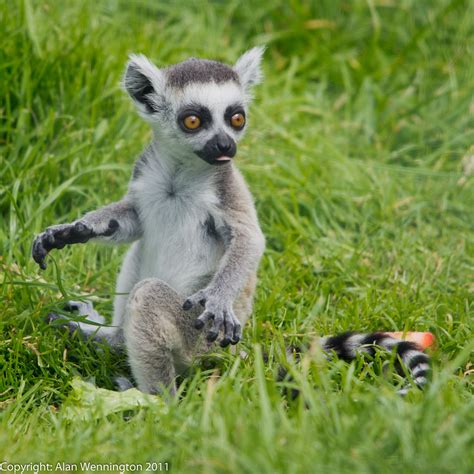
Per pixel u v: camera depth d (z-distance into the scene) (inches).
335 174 1074.1
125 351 744.3
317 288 861.2
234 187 735.7
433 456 478.9
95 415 599.2
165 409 609.6
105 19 1210.6
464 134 1159.6
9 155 970.7
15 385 693.9
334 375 661.3
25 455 539.2
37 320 756.0
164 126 737.0
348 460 480.7
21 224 852.6
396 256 943.7
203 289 685.9
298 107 1193.4
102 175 983.0
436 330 783.1
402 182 1093.8
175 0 1349.7
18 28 1048.2
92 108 1025.5
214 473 486.9
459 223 1029.8
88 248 896.9
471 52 1286.9
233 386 622.2
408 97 1246.3
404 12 1365.7
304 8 1358.3
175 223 733.9
